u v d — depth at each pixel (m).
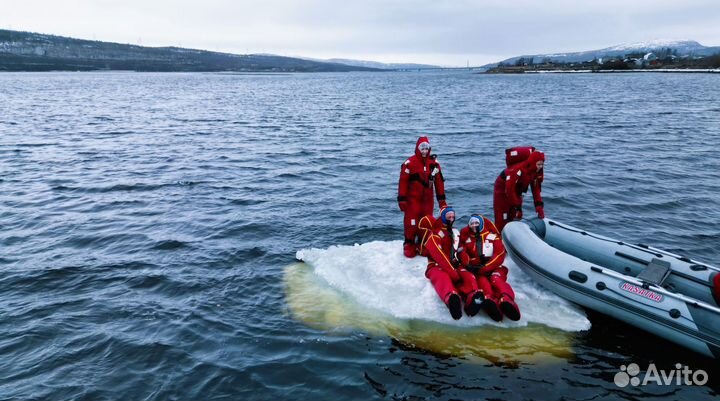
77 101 46.06
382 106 40.38
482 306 5.60
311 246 8.42
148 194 11.87
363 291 6.31
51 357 5.17
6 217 10.00
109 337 5.54
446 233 6.20
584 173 13.67
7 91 62.19
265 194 11.89
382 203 11.15
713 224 9.52
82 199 11.39
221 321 5.90
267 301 6.40
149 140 21.09
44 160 16.22
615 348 5.29
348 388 4.69
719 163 14.88
